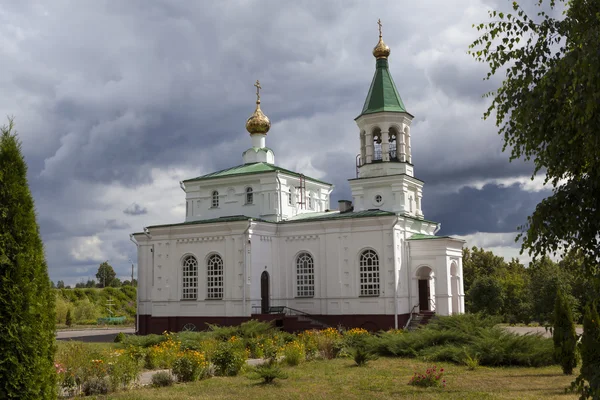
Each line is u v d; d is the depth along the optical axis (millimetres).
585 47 9352
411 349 32156
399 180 47500
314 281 47312
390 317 44031
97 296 89875
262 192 50781
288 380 24938
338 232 46594
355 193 49219
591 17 10117
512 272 83312
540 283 59094
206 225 48250
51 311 12844
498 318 34438
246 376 25719
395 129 49500
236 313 46281
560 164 10617
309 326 45688
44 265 12789
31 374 12102
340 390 22406
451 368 28078
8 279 12016
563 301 25938
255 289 46750
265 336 36625
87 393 22125
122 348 34531
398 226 45438
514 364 28828
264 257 48000
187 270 49719
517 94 11148
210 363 28438
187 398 20953
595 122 9531
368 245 45469
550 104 10461
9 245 12172
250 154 55938
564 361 25469
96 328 68375
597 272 10172
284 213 50812
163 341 36531
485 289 62594
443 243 45188
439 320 35312
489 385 23047
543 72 10984
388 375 26016
